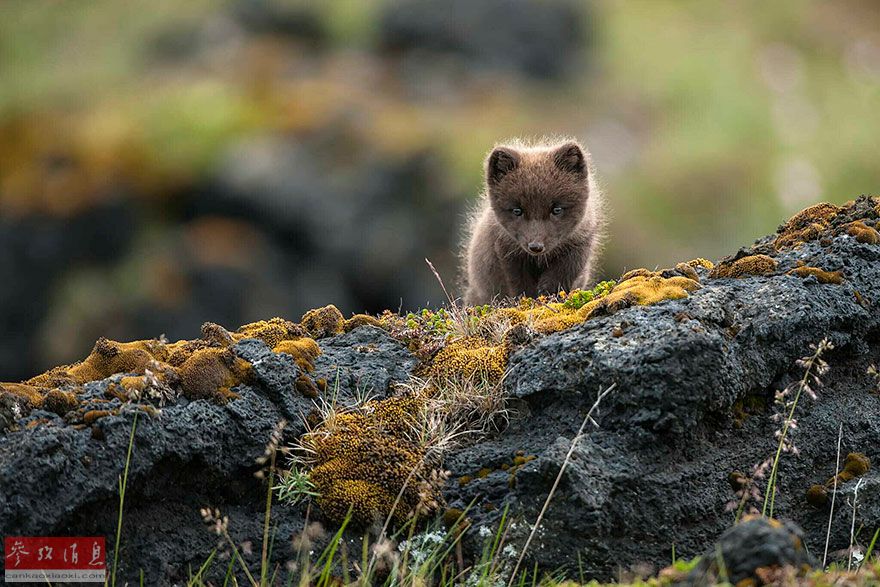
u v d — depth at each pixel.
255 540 7.07
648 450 7.07
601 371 7.20
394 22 37.03
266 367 7.60
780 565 5.28
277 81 34.34
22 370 28.59
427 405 7.70
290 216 28.52
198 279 27.80
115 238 29.22
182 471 7.04
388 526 7.20
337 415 7.58
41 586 6.42
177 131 30.62
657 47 39.25
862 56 40.50
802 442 7.50
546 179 11.94
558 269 12.34
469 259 13.45
